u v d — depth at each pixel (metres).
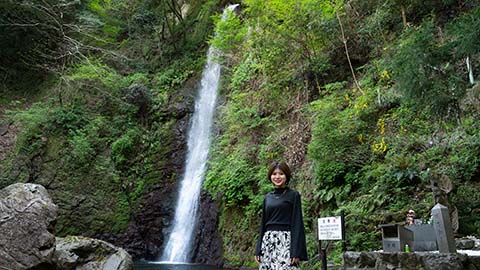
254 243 12.19
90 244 7.98
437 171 8.59
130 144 19.31
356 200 9.77
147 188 18.28
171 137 19.34
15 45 23.50
